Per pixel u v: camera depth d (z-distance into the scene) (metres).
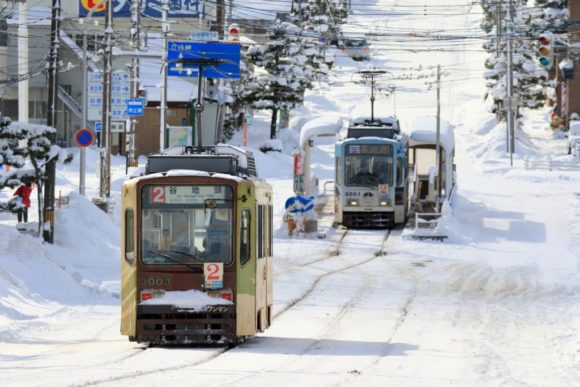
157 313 51.84
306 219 126.81
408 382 41.53
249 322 52.59
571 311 71.38
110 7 123.12
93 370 42.78
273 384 40.09
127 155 168.00
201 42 171.50
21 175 91.44
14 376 40.81
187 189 52.66
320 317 68.50
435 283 90.12
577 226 128.50
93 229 105.12
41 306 68.25
